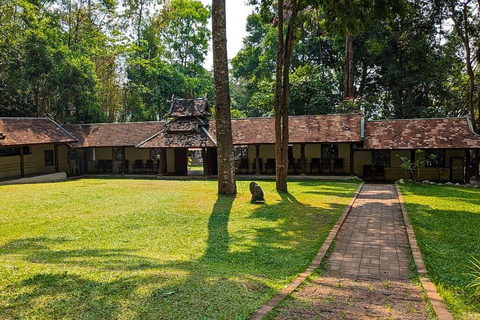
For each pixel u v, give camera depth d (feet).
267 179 79.56
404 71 111.75
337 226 34.83
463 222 35.32
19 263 21.89
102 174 94.58
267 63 146.72
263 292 17.79
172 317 14.55
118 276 19.07
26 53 97.19
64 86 102.68
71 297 16.26
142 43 143.23
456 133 75.36
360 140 77.92
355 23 51.90
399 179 78.02
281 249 27.25
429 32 95.09
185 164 97.96
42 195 53.67
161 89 148.15
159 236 31.12
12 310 14.98
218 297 16.60
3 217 38.34
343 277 21.44
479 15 85.97
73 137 90.22
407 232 31.94
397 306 16.39
